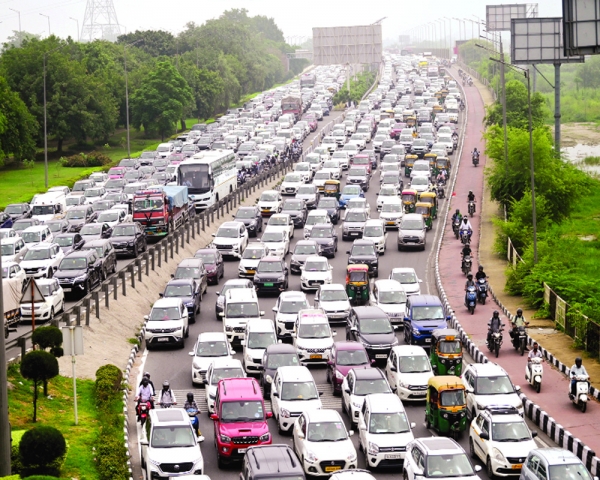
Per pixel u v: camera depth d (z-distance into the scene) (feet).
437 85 640.17
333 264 216.13
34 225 229.25
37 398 122.21
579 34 155.84
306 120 487.20
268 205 267.59
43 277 182.19
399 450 104.27
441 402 115.03
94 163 407.03
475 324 168.76
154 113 480.64
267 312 178.09
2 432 74.90
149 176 325.01
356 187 279.28
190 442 102.47
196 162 272.31
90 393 130.00
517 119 404.57
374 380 121.60
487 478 102.63
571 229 265.75
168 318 158.30
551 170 259.19
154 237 237.86
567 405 125.80
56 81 435.12
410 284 181.57
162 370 145.79
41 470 95.96
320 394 134.00
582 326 152.87
